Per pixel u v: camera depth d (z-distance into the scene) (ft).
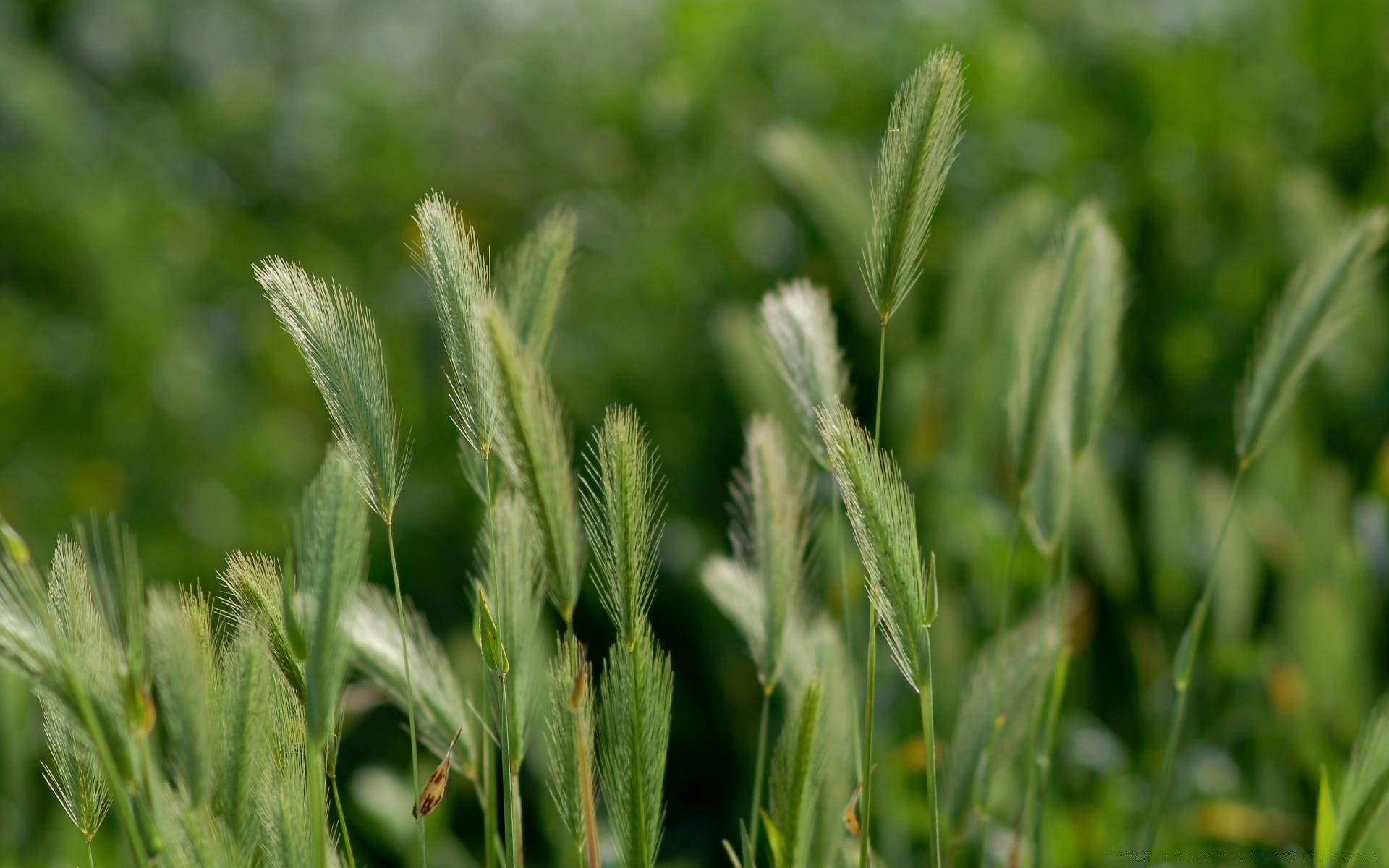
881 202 4.23
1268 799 6.23
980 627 6.97
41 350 13.01
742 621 4.67
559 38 13.51
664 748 4.24
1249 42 11.65
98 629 4.12
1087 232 4.62
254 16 20.35
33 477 11.22
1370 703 6.18
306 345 4.21
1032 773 4.63
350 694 6.25
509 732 4.28
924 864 6.21
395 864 6.79
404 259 13.20
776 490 4.52
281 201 15.90
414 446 10.52
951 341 7.04
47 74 15.26
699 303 10.14
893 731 6.28
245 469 11.45
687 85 11.69
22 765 5.21
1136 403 9.45
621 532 4.15
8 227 13.58
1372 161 10.19
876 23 12.07
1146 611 7.88
